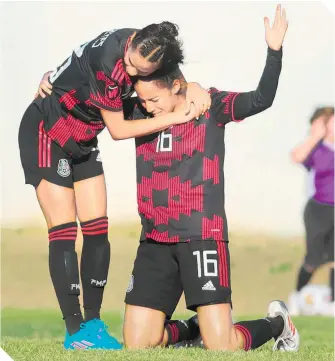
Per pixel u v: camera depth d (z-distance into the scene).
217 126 14.56
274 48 13.93
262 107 14.09
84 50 14.69
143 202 14.80
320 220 28.16
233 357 13.28
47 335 22.08
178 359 13.08
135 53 13.64
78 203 15.66
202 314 14.29
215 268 14.27
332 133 27.98
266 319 15.30
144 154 14.77
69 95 14.80
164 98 14.12
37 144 15.37
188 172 14.42
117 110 14.41
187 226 14.41
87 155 15.62
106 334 15.20
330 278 28.45
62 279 15.14
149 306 14.64
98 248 15.58
